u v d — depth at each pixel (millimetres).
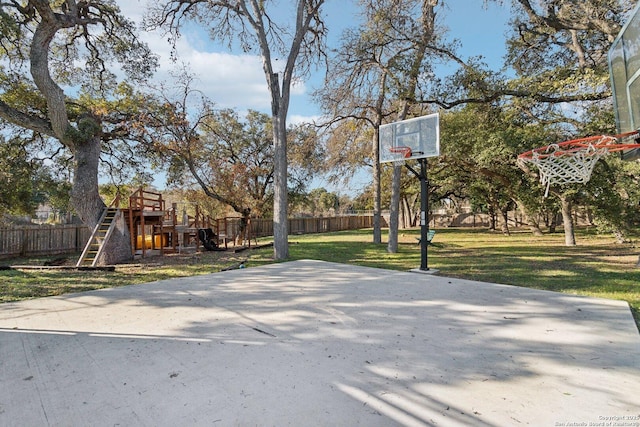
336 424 1781
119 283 6145
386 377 2303
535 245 12703
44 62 8227
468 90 9188
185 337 3092
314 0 10141
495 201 19125
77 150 9328
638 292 5074
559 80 8773
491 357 2625
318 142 13422
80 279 6547
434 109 12383
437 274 6660
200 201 15750
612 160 9102
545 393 2088
